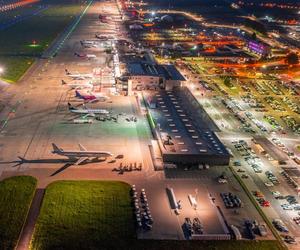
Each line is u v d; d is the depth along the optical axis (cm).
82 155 14062
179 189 12781
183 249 10094
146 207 11675
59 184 12581
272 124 18700
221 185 13188
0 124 16862
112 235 10444
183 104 19838
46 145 15175
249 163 14762
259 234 10888
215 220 11356
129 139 16075
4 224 10631
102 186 12612
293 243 10600
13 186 12319
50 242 10062
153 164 14188
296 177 14025
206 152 14425
